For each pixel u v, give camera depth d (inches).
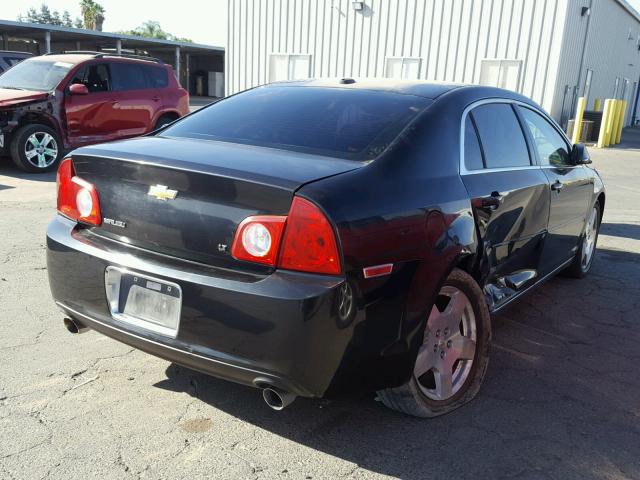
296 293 86.6
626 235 289.6
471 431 111.1
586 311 180.4
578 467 102.0
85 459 96.9
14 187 318.0
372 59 804.0
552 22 687.1
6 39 1376.7
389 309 96.4
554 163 170.4
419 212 102.3
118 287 103.6
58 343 137.0
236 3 894.4
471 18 731.4
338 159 104.4
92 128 390.0
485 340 122.6
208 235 94.7
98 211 107.9
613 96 1217.4
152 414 110.9
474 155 127.1
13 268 185.6
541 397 126.0
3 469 93.4
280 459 99.8
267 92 139.8
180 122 134.4
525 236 146.3
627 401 126.5
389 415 115.0
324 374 90.4
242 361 91.0
